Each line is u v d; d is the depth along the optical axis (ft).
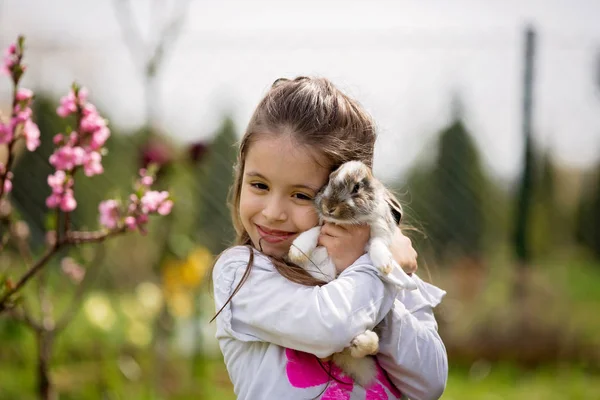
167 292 15.83
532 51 20.93
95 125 9.21
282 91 6.97
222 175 20.21
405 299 7.06
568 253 31.42
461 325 20.68
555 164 28.58
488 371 19.31
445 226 23.26
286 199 6.70
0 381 15.15
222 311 6.60
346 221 6.73
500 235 23.66
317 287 6.36
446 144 22.97
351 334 6.06
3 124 8.64
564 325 20.62
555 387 18.21
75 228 20.65
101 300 16.90
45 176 19.99
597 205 31.94
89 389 15.16
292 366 6.42
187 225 19.06
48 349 11.44
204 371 16.51
